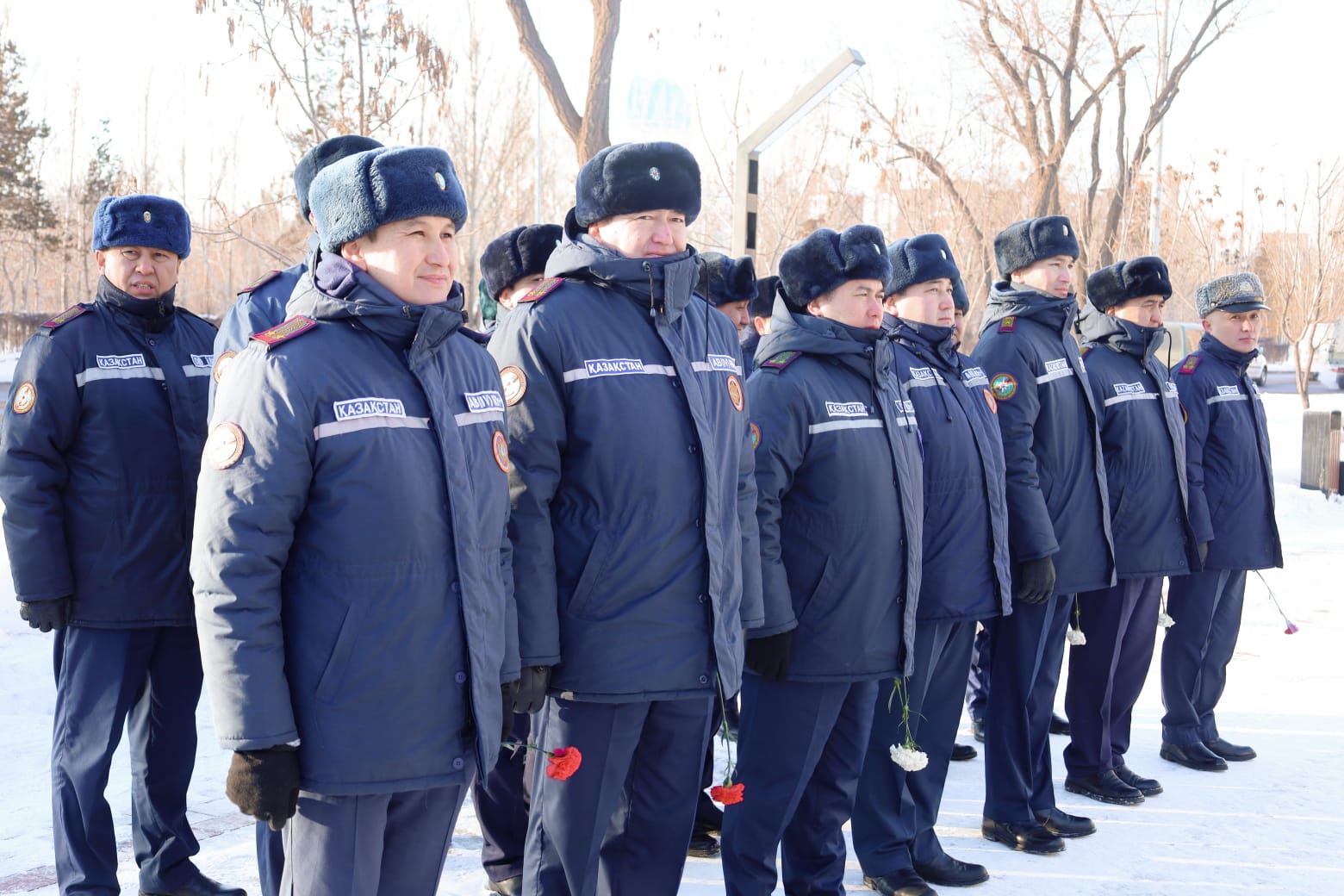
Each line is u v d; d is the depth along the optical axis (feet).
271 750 7.19
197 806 14.58
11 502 10.91
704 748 10.09
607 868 10.11
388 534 7.50
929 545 12.44
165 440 11.50
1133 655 16.02
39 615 10.93
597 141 37.29
